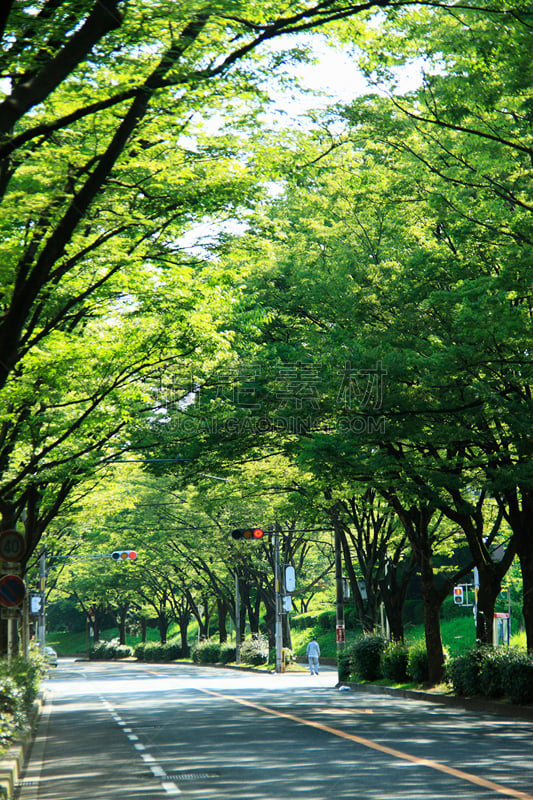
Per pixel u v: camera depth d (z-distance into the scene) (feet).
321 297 67.72
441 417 59.06
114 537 177.68
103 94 33.24
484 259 58.03
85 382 58.34
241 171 44.68
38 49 29.63
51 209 36.11
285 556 159.84
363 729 53.06
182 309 54.65
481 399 55.31
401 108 53.36
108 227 42.01
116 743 50.62
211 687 108.47
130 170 39.81
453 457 64.75
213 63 36.65
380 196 61.82
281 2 33.60
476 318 49.44
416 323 59.26
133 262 46.32
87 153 37.22
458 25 41.78
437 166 56.65
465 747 43.86
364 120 54.19
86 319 57.67
